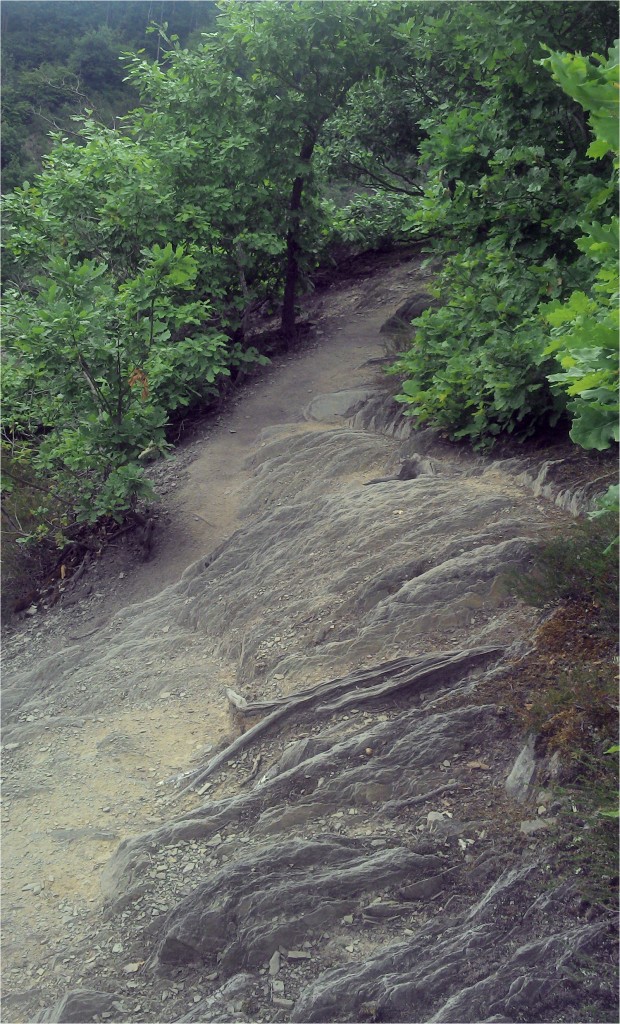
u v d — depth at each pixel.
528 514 5.82
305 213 12.87
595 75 1.87
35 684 6.67
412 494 6.67
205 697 5.56
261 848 3.81
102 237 11.32
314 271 16.91
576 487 5.85
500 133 6.75
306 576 6.27
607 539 4.91
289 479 8.49
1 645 7.67
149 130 12.25
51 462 8.34
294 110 11.91
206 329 11.60
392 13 11.77
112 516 8.31
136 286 7.54
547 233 6.60
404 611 5.18
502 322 6.87
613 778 3.52
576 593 4.73
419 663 4.68
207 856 3.91
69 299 7.32
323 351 12.59
